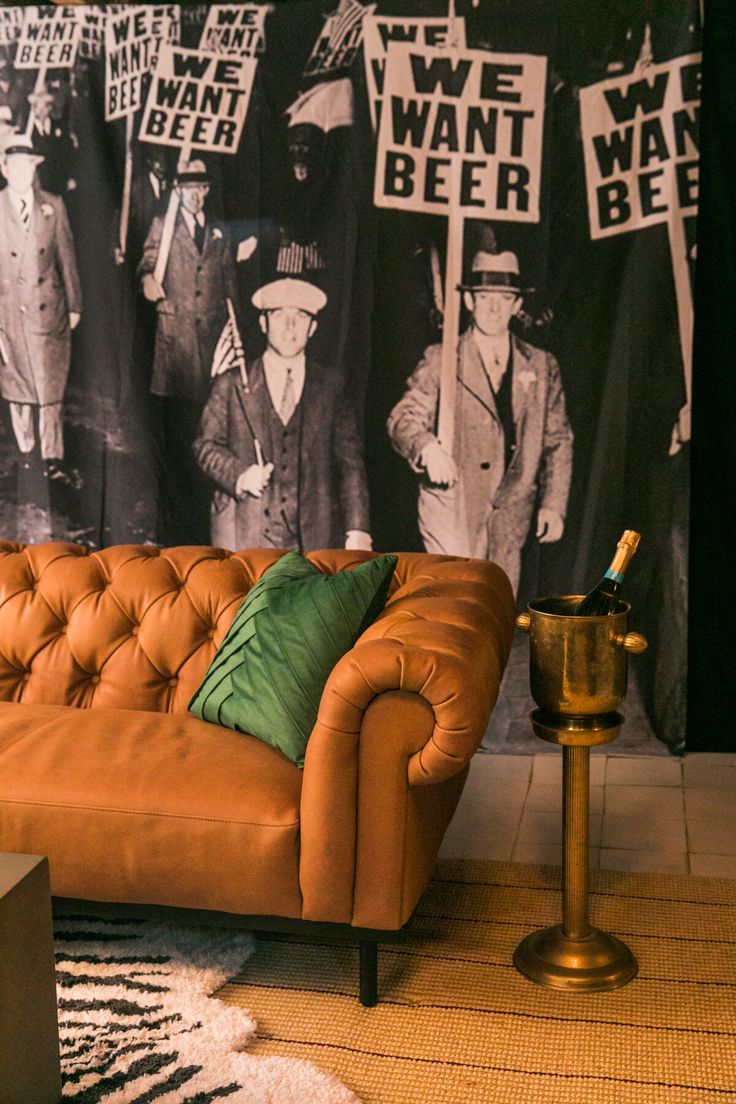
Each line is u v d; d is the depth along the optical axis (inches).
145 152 140.0
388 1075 77.0
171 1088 73.7
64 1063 76.7
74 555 113.6
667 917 98.6
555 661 85.1
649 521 136.3
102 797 84.6
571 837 89.7
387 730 77.3
